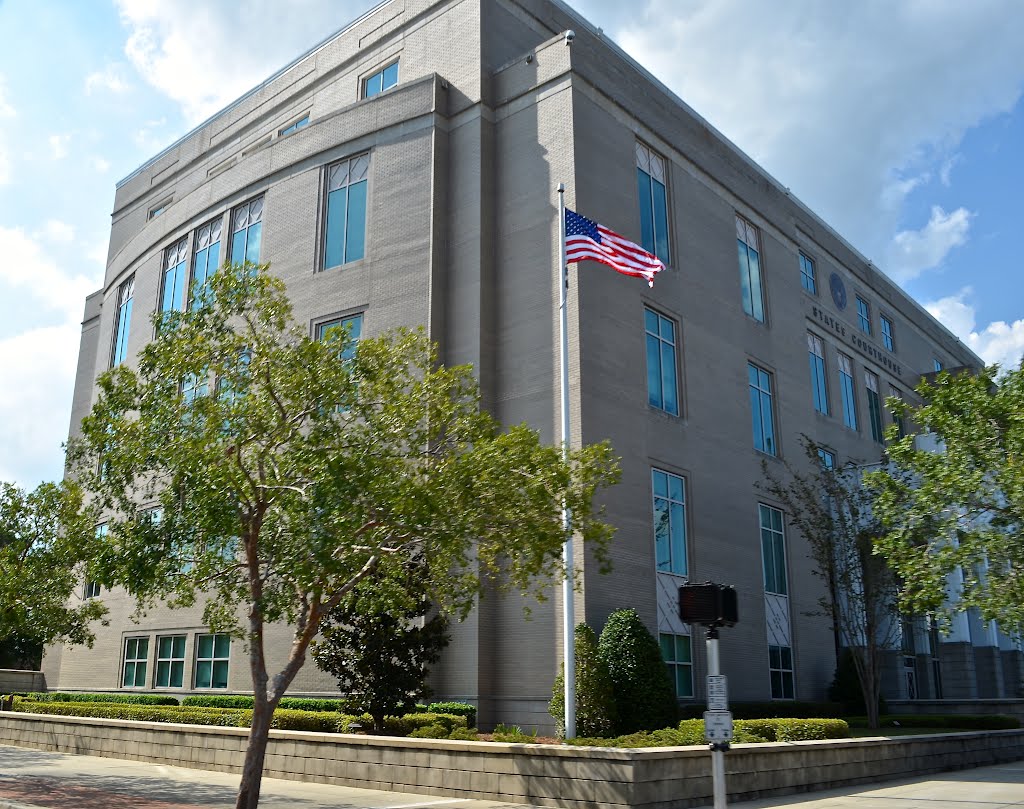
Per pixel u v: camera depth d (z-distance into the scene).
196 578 13.86
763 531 30.77
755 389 32.31
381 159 28.86
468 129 27.97
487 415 14.85
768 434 32.50
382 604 16.98
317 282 29.05
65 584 20.95
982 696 39.22
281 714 20.64
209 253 33.25
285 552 12.83
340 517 12.15
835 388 38.91
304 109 35.91
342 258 28.95
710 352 29.91
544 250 25.89
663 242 29.27
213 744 19.58
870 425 42.00
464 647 23.66
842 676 31.14
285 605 13.82
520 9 30.27
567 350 20.77
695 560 26.95
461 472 13.04
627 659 21.61
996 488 16.34
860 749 18.75
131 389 13.66
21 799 14.75
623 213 27.41
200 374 13.93
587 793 14.27
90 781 17.33
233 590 15.17
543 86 27.22
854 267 43.78
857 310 43.56
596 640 22.31
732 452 29.75
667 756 14.43
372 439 13.72
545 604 23.22
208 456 12.73
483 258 26.58
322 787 17.19
